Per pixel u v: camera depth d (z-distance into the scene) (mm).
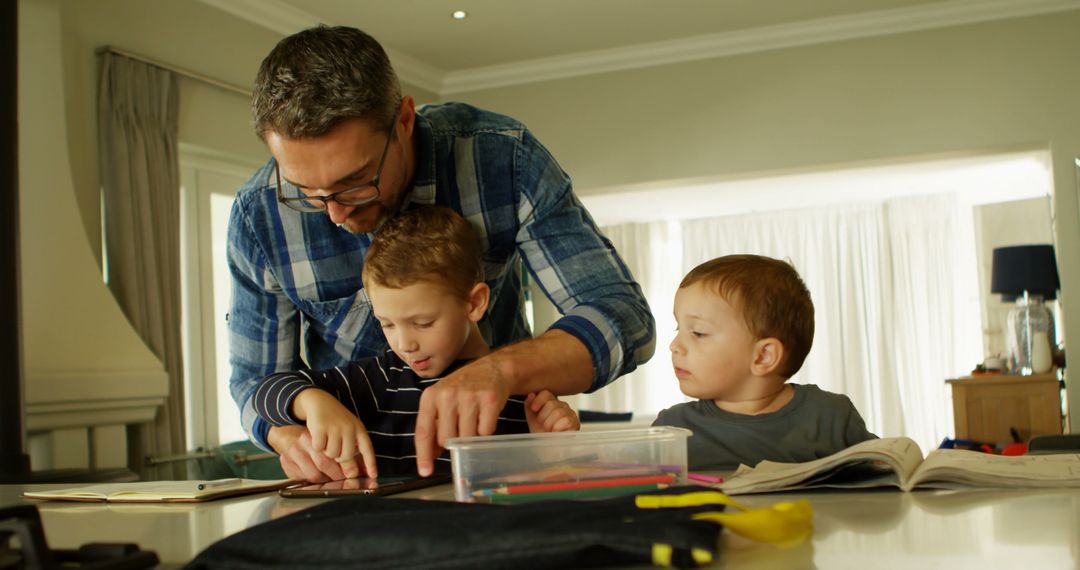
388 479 883
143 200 3137
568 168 4715
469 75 4816
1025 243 6199
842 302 7090
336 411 967
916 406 6812
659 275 7539
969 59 4148
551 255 1263
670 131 4555
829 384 7074
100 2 3104
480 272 1246
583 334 1061
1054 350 4645
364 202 1058
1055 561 373
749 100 4441
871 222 7043
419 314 1161
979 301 6355
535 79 4770
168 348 3174
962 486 632
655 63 4578
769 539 426
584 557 401
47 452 2738
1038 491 601
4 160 1977
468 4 3936
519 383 945
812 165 4344
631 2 3988
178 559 484
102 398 2836
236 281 1330
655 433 645
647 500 476
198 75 3418
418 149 1195
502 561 392
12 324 1988
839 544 428
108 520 670
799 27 4316
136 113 3174
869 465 673
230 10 3617
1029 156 5078
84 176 3023
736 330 1113
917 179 6234
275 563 419
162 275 3191
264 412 1065
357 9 3930
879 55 4266
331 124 969
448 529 422
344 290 1285
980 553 395
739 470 800
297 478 1020
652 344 1198
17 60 2006
